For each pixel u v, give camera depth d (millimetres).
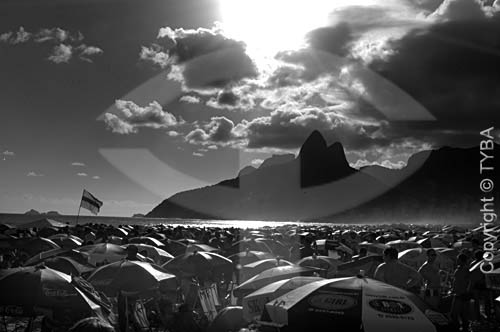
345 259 21984
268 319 7285
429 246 26234
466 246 24344
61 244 22312
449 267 19859
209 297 12883
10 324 14609
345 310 6785
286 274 12109
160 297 12195
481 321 14602
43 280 9211
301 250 19719
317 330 6766
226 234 34750
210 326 9430
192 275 15227
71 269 13766
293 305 6930
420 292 13109
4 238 20859
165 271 11961
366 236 33312
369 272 14102
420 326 6711
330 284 7215
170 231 34469
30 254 19766
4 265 15648
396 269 11625
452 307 13484
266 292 9102
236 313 9375
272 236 31328
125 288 10867
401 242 24484
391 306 6879
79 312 9070
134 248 12125
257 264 15414
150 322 11219
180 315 10625
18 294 9016
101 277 11031
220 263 15703
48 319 9398
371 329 6648
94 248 17406
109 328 6262
